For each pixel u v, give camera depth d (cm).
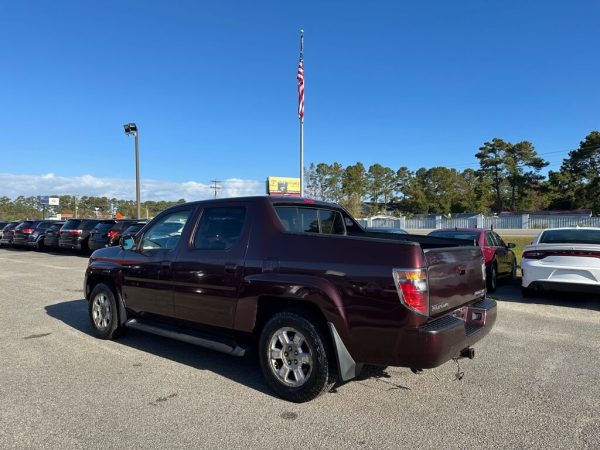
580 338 660
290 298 434
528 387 473
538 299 962
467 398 444
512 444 355
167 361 555
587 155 8119
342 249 417
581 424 389
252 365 543
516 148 9406
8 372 513
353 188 10562
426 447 350
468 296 464
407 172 13050
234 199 511
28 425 384
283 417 401
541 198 9025
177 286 532
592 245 863
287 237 455
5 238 2859
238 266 473
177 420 395
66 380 489
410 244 388
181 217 557
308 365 428
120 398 442
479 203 9525
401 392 459
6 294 1032
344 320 403
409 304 380
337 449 347
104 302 645
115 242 2017
